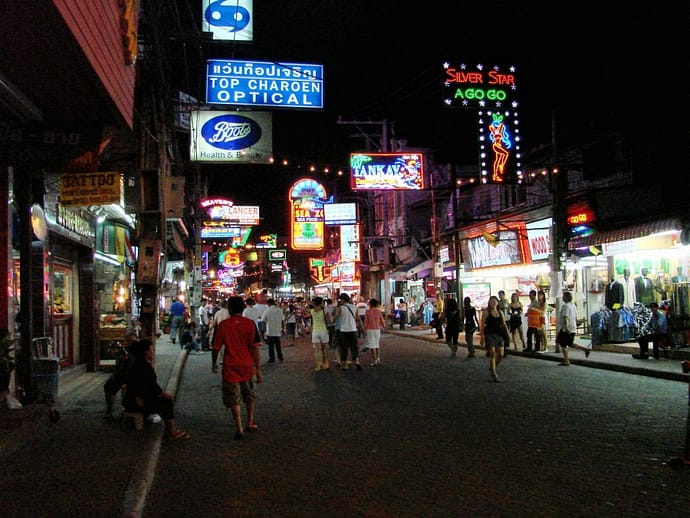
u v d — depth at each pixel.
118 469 6.33
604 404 10.11
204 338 22.94
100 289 17.95
